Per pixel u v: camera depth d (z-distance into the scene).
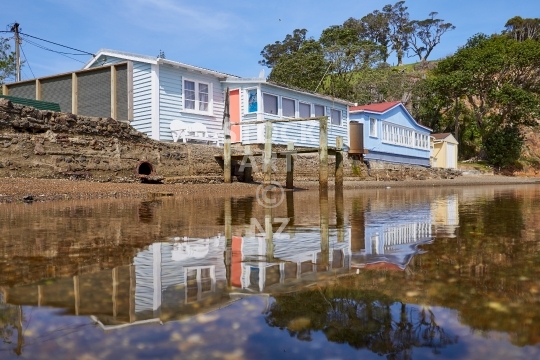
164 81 15.02
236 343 0.97
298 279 1.60
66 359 0.90
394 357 0.89
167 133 15.09
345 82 42.47
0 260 2.02
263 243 2.56
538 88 39.72
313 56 43.09
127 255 2.15
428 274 1.67
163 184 10.59
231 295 1.38
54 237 2.85
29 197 6.75
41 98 15.52
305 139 19.88
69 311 1.22
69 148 9.87
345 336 1.02
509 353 0.92
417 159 29.48
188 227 3.46
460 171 32.38
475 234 2.91
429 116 44.16
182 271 1.75
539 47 38.50
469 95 40.38
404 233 2.99
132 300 1.33
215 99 17.05
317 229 3.29
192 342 0.98
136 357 0.90
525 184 21.58
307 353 0.92
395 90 41.94
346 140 22.53
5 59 25.67
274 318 1.14
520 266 1.82
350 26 74.31
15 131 9.12
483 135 40.22
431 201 7.21
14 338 1.01
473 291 1.41
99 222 3.88
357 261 1.96
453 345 0.96
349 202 7.03
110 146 10.72
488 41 45.62
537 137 47.53
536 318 1.14
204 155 13.13
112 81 13.85
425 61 73.94
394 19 78.62
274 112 18.25
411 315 1.16
